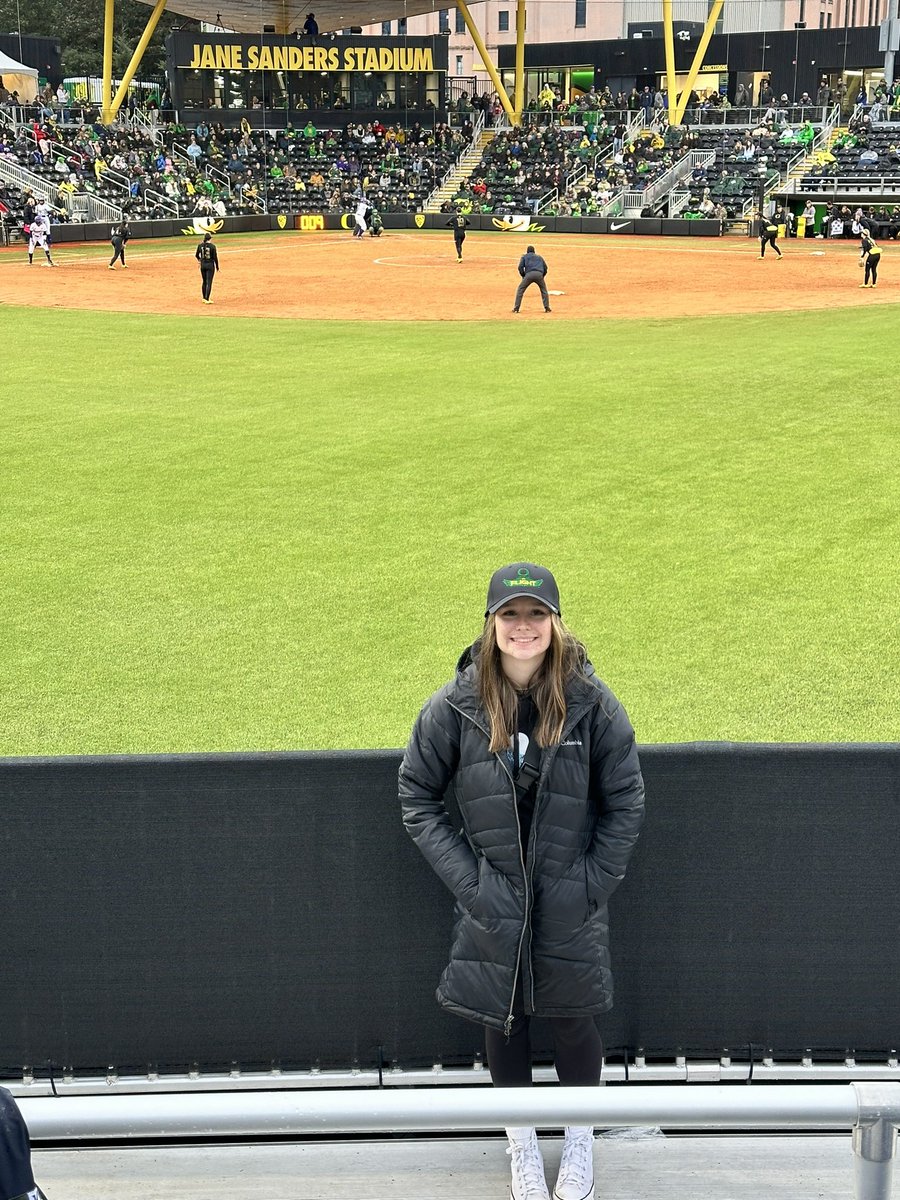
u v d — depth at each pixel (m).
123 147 57.53
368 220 55.00
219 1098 2.21
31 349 21.89
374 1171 3.58
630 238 52.59
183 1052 3.90
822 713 7.12
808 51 68.88
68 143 55.41
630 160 59.31
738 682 7.59
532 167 62.38
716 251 45.00
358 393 17.38
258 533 10.79
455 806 3.75
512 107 67.19
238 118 65.44
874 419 15.02
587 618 8.69
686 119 62.72
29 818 3.71
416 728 3.41
